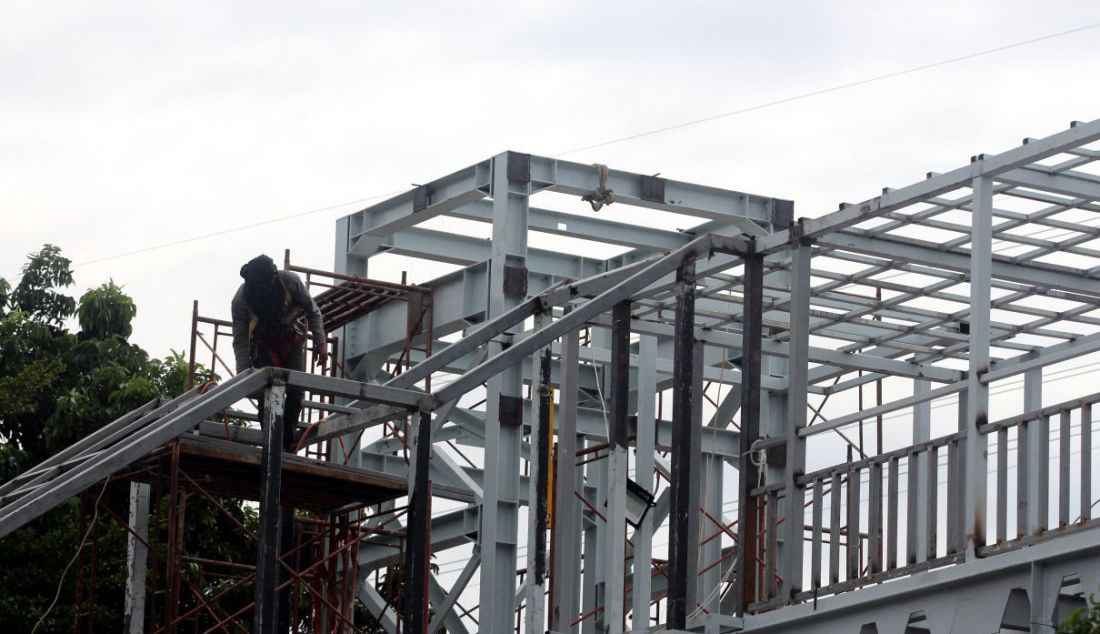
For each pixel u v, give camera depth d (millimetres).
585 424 48875
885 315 42281
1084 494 28109
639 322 39031
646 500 37625
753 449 34219
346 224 49594
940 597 30000
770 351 41750
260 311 35625
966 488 30016
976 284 30750
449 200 46656
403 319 48562
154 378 57469
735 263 36906
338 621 47438
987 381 30422
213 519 55344
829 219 33562
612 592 35000
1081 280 36438
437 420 47531
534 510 36250
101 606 52375
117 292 58469
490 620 43469
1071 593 31375
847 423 33500
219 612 55469
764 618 33031
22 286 59125
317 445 46688
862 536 43250
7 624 51156
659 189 46281
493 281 44688
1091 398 28203
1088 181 32438
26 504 30625
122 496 54562
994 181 31891
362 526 46750
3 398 54125
